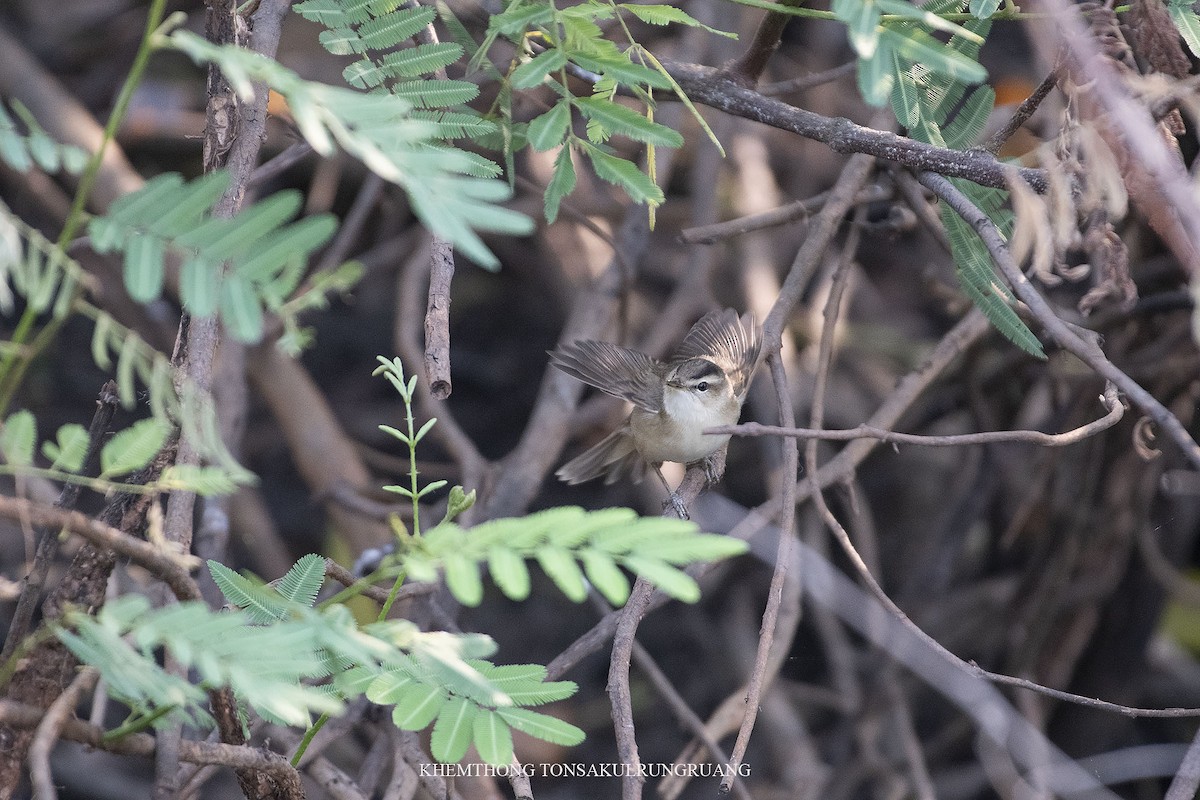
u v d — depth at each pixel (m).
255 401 15.28
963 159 5.69
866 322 14.95
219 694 4.66
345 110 3.55
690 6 12.45
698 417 8.98
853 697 12.35
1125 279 5.29
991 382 11.66
